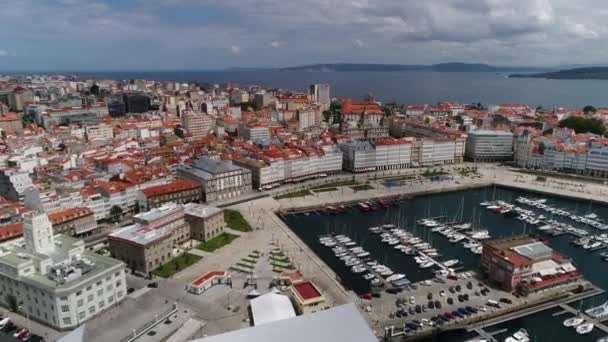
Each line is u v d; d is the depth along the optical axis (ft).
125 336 481.05
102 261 559.38
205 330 498.28
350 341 273.13
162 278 621.31
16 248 570.46
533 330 512.63
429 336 498.28
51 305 492.95
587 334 504.84
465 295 577.02
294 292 551.18
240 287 596.29
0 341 431.84
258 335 279.08
